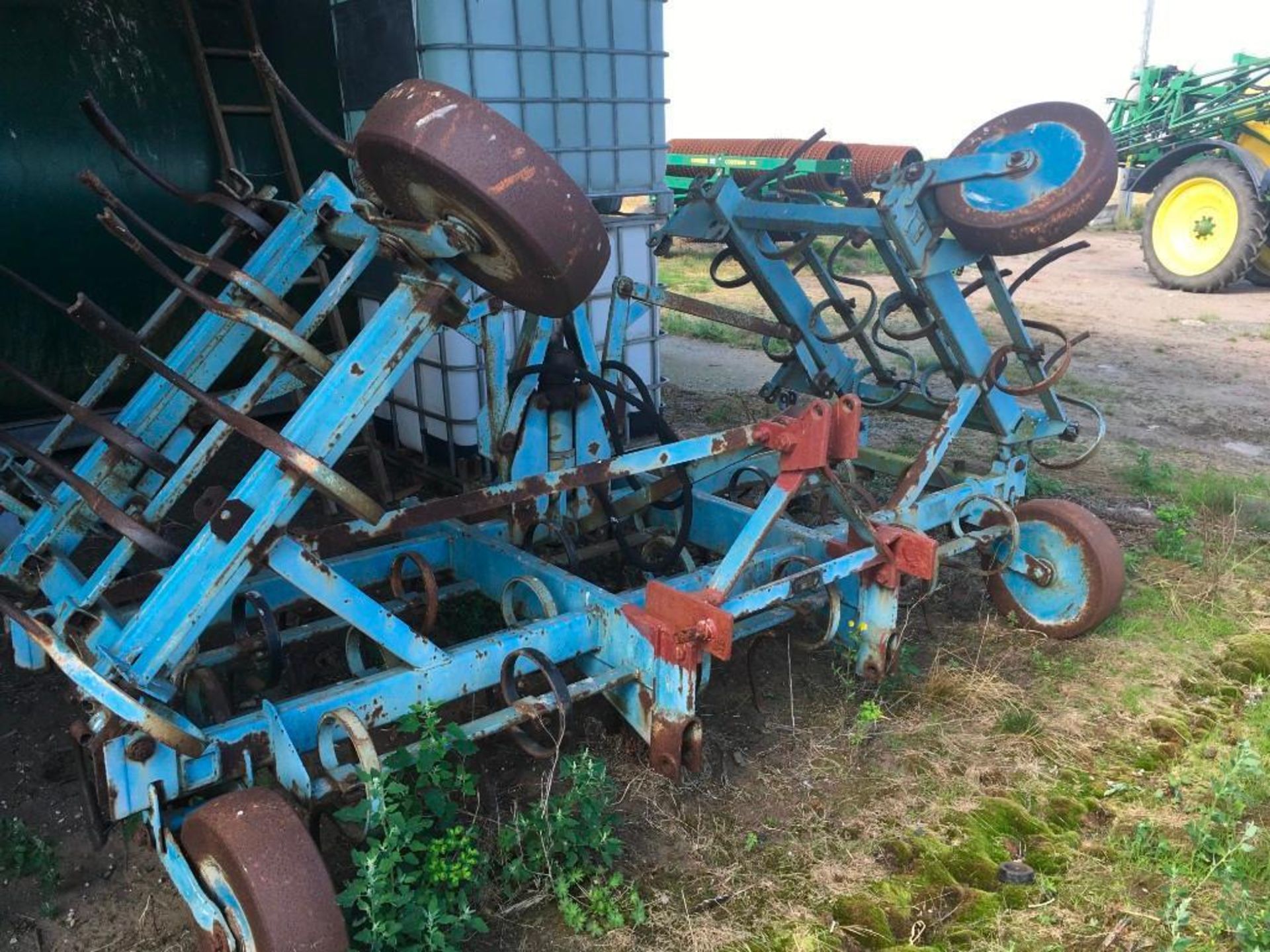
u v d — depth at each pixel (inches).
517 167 86.8
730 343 380.2
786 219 166.1
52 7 186.2
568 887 103.3
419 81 89.8
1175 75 553.9
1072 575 155.5
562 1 194.1
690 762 115.5
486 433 147.4
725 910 103.1
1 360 121.6
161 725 87.9
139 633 91.7
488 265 95.9
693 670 113.1
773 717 137.2
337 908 84.6
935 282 156.7
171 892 106.7
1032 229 145.2
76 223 196.4
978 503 161.9
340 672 145.5
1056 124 152.3
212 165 208.8
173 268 208.8
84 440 203.0
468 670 112.0
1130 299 478.6
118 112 195.9
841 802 120.3
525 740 111.8
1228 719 139.0
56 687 143.7
